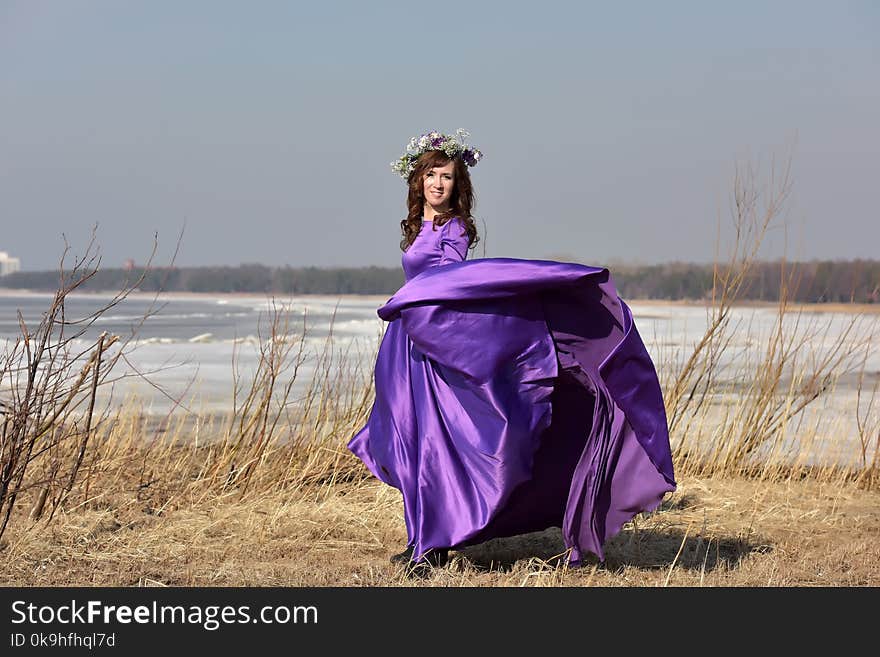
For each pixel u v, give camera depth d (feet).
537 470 20.74
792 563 22.39
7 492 23.07
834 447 36.01
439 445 20.12
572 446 20.98
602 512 20.63
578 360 20.36
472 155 22.24
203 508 26.30
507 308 19.86
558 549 22.88
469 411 19.95
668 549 23.43
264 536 23.50
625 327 19.85
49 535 22.66
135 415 32.89
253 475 28.50
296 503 26.91
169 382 53.47
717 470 33.12
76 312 189.06
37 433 23.08
